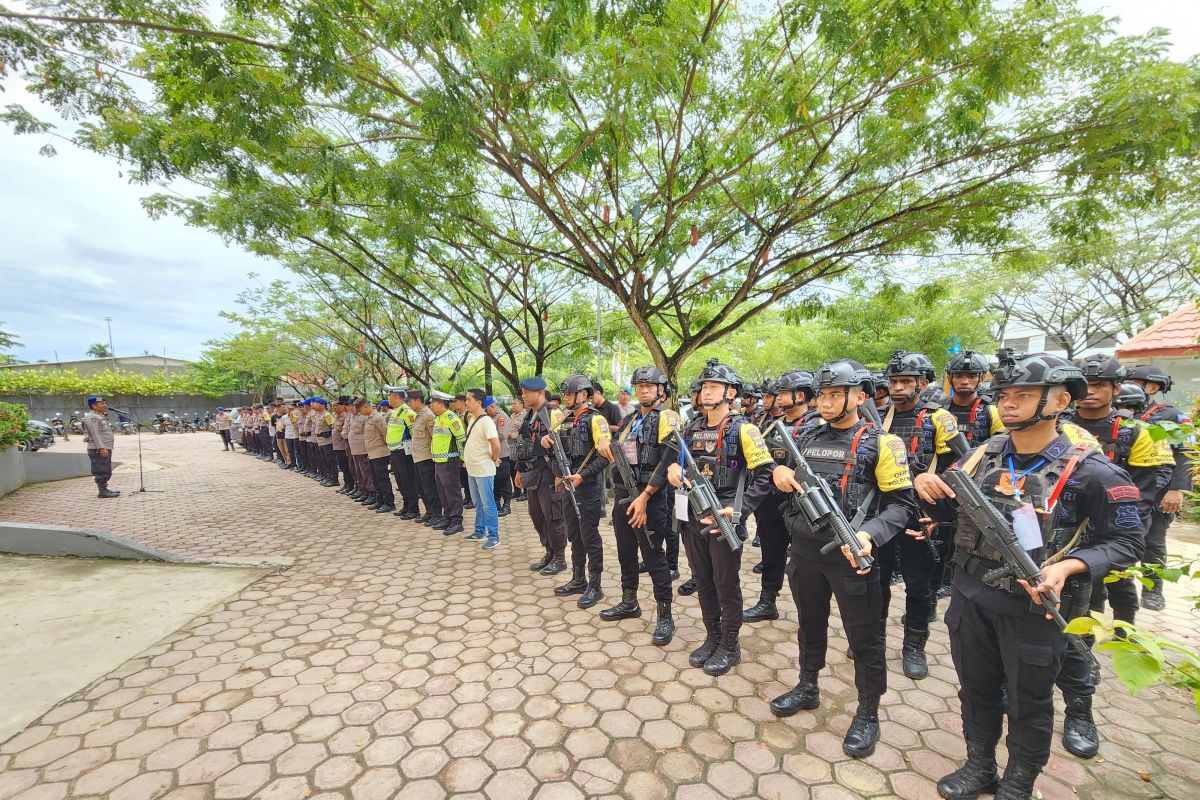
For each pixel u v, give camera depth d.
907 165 6.59
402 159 5.77
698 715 2.73
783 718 2.70
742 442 2.98
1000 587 1.94
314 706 2.84
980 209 6.40
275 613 4.06
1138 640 1.11
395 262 10.46
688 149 6.46
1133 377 4.35
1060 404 1.88
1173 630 3.59
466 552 5.73
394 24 4.02
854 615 2.39
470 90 4.79
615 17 4.39
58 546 5.17
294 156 5.56
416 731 2.62
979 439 3.73
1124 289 13.26
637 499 3.37
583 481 4.14
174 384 35.03
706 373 3.08
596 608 4.14
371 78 5.20
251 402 38.09
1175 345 8.52
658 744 2.51
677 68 4.92
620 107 5.05
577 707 2.81
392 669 3.21
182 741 2.55
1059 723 2.63
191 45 4.19
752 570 5.03
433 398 6.48
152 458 16.89
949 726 2.64
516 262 10.53
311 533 6.70
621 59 4.54
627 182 8.12
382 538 6.39
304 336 18.20
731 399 3.26
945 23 4.31
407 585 4.69
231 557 5.45
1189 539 5.76
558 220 6.64
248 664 3.28
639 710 2.77
